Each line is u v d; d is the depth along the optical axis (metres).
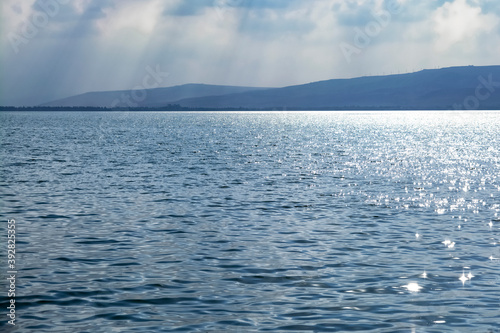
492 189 43.56
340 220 30.03
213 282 18.30
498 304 16.03
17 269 19.77
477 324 14.45
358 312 15.37
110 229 27.20
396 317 14.96
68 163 63.41
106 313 15.27
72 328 14.15
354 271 19.67
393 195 39.75
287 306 15.88
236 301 16.33
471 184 46.78
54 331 13.95
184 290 17.39
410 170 58.19
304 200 37.06
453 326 14.30
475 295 16.89
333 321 14.66
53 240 24.64
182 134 145.75
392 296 16.81
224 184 45.28
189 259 21.36
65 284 17.95
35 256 21.69
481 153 83.81
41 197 37.66
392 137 134.38
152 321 14.67
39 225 28.09
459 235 26.19
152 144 101.62
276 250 22.94
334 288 17.64
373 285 17.95
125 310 15.52
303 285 17.97
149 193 39.94
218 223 28.97
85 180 47.47
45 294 16.88
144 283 18.14
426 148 95.00
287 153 81.12
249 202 36.09
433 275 19.17
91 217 30.45
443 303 16.14
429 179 50.25
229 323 14.52
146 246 23.61
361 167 60.81
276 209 33.47
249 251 22.75
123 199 37.06
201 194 39.56
